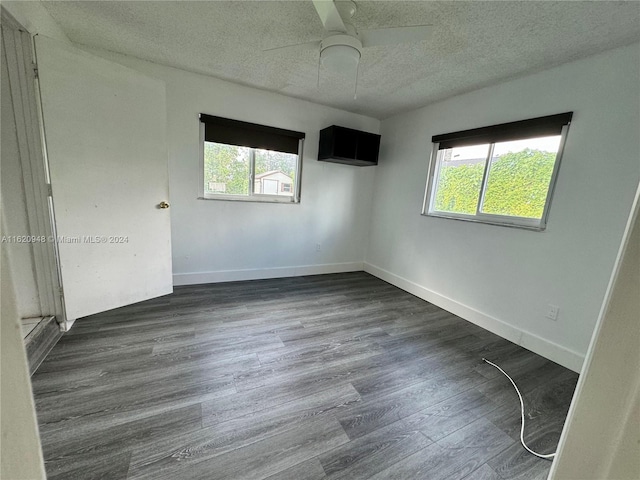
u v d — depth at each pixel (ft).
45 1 6.15
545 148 7.63
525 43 6.53
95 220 7.55
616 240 6.39
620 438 1.27
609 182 6.44
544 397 5.95
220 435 4.63
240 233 11.51
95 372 5.84
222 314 8.71
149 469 4.03
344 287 12.00
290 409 5.25
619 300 1.28
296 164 12.23
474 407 5.59
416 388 6.04
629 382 1.24
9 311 1.26
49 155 6.56
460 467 4.38
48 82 6.38
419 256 11.45
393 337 8.11
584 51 6.59
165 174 8.92
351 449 4.55
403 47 7.05
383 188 13.38
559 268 7.30
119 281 8.32
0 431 1.24
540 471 4.39
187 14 6.40
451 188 10.38
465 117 9.64
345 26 5.64
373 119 13.17
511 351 7.70
